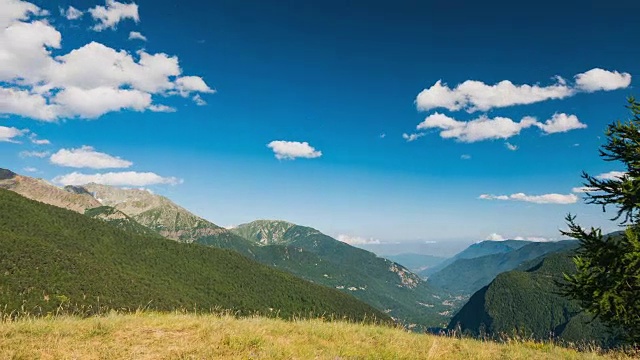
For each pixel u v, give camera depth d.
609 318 14.19
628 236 13.25
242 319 13.75
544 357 11.38
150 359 8.36
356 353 9.93
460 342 13.08
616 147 14.67
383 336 12.59
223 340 9.80
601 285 13.98
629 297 13.52
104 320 11.38
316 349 10.05
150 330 10.64
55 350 8.48
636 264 13.44
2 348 8.31
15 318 11.19
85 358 8.21
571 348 13.56
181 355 8.66
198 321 11.89
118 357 8.38
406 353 10.47
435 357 10.30
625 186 13.70
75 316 12.19
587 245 14.62
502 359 10.95
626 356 12.17
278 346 9.69
